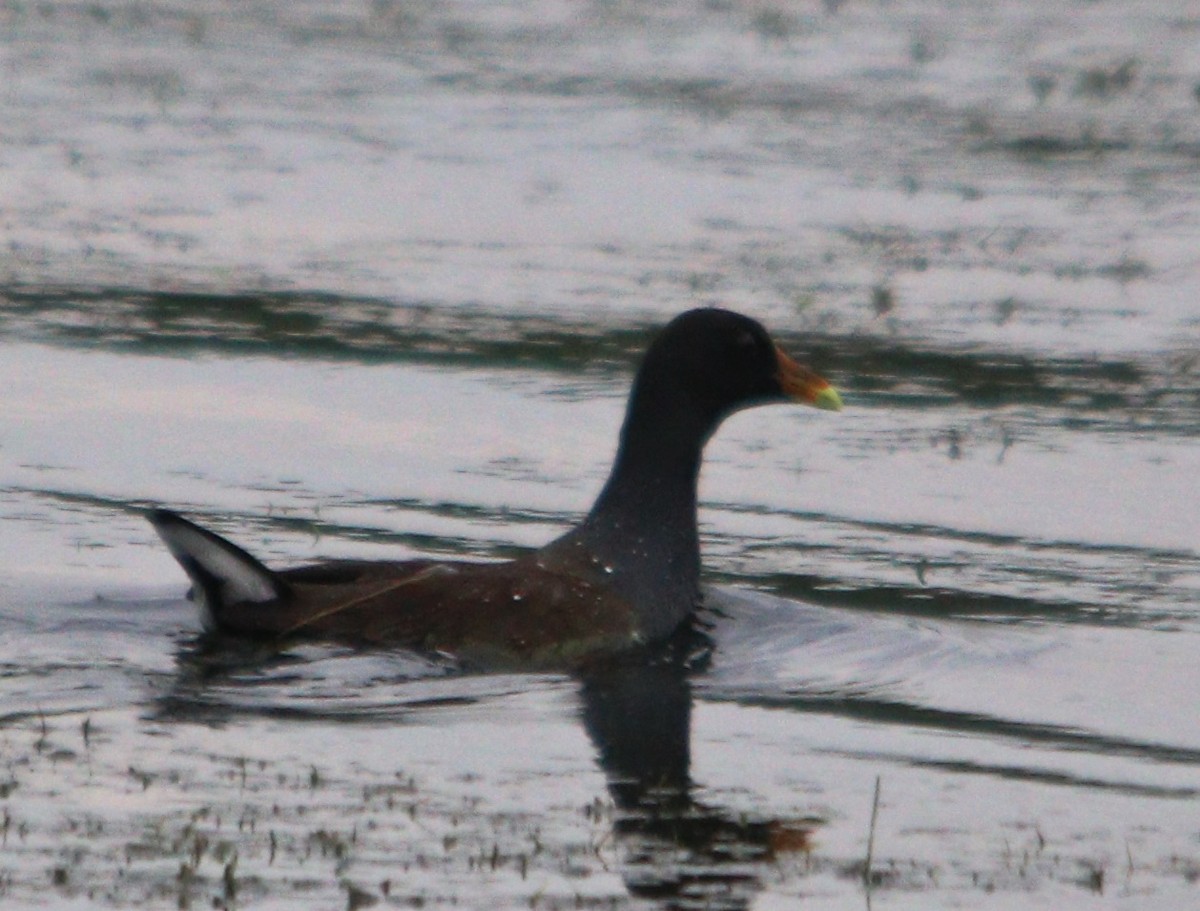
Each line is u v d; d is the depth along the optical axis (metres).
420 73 30.81
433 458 14.95
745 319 11.79
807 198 23.89
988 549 13.25
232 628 10.73
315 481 14.34
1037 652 11.27
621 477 11.55
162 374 16.86
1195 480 14.73
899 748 9.62
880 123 27.67
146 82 29.70
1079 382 17.33
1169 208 23.73
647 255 21.22
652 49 32.84
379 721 9.68
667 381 11.56
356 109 28.25
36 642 10.67
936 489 14.58
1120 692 10.59
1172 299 19.91
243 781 8.76
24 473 14.31
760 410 16.92
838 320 18.91
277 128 26.95
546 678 10.52
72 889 7.57
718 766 9.25
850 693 10.50
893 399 16.89
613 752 9.37
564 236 22.00
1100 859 8.22
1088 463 15.17
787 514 14.02
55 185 23.77
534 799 8.69
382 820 8.36
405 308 19.14
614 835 8.29
